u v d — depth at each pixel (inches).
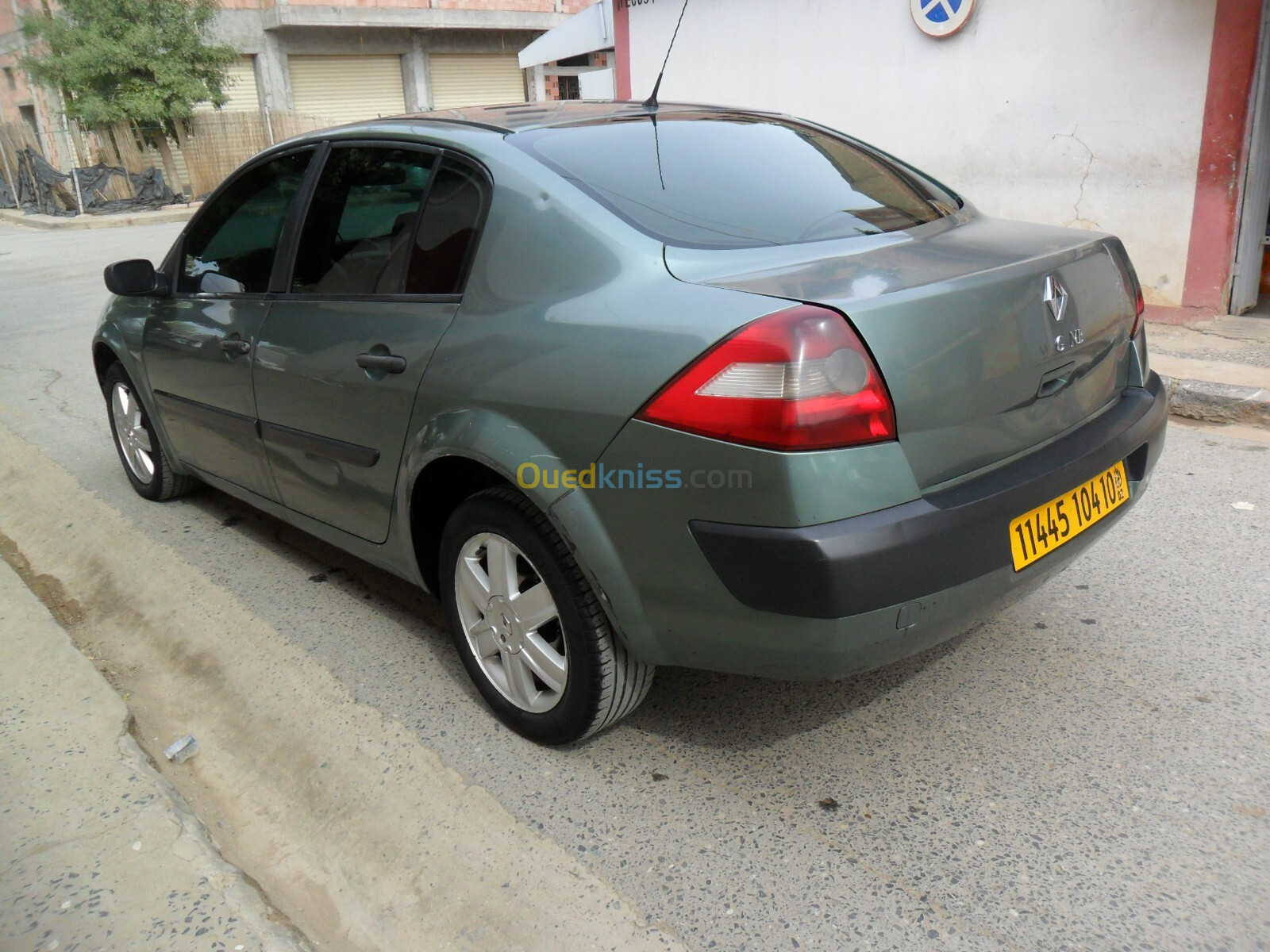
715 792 95.4
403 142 112.3
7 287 476.7
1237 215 250.1
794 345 74.1
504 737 105.9
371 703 113.6
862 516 76.7
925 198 114.9
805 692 111.7
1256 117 240.8
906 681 112.6
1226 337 244.7
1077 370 95.7
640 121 113.7
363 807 96.6
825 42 327.9
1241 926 77.1
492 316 94.6
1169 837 86.6
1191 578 133.4
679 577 82.7
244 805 99.0
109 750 103.0
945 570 80.0
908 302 78.5
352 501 116.6
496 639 103.0
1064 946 76.0
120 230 753.0
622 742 104.0
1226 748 98.0
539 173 96.7
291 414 122.6
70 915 81.5
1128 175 265.6
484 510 97.9
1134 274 108.0
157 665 126.9
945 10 289.6
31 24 864.9
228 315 134.6
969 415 83.1
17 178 991.0
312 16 993.5
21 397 263.7
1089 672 112.4
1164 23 249.1
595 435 84.0
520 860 87.9
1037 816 90.0
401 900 84.9
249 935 79.0
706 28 367.2
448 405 97.3
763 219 97.3
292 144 131.1
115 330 168.2
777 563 76.4
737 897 82.3
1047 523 88.4
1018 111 283.3
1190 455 181.8
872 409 76.1
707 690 112.9
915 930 78.0
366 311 109.5
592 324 85.6
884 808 91.9
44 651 123.7
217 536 163.8
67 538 168.9
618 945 78.3
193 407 147.4
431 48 1109.1
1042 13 270.8
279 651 126.5
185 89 870.4
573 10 1174.3
